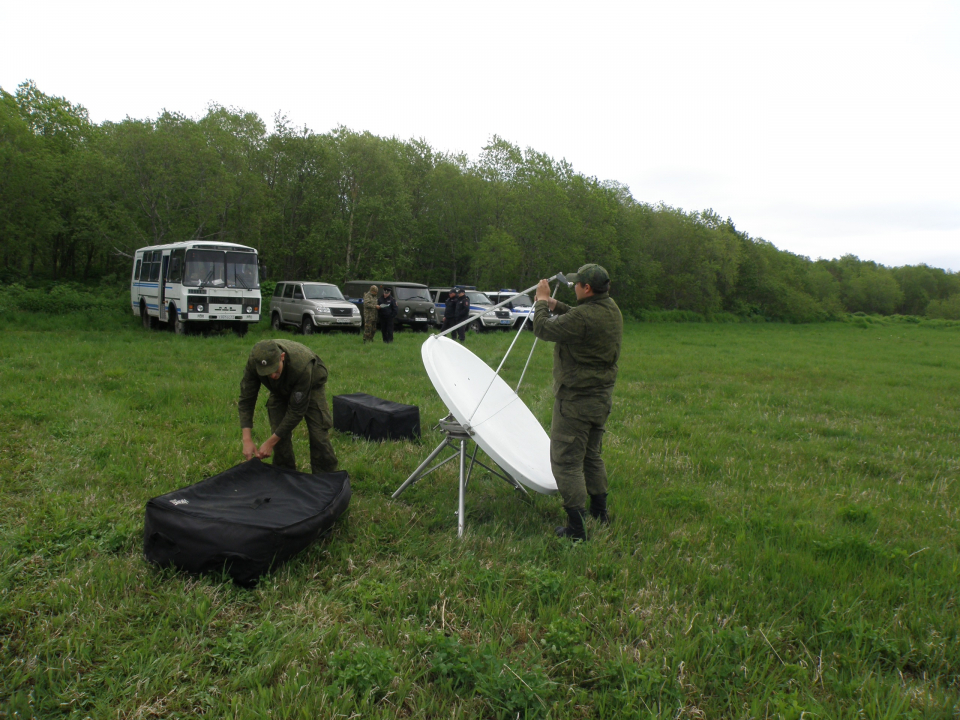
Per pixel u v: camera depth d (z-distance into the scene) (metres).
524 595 3.33
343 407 6.71
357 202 36.72
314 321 20.62
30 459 5.18
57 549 3.62
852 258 128.88
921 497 5.53
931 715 2.51
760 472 6.08
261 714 2.31
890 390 12.46
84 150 27.97
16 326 17.31
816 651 3.00
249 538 3.25
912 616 3.23
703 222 56.44
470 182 40.62
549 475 4.27
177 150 25.48
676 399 10.33
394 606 3.20
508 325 25.80
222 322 18.09
